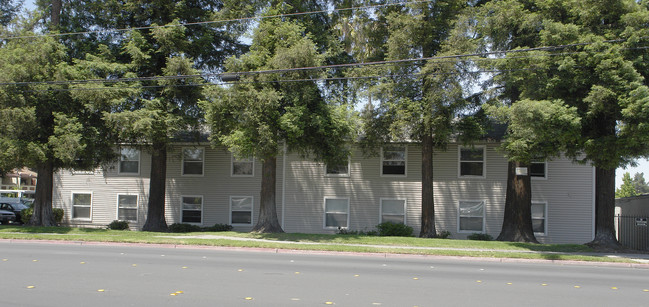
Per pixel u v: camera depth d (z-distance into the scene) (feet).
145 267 40.24
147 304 26.48
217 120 66.39
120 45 80.48
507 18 62.03
